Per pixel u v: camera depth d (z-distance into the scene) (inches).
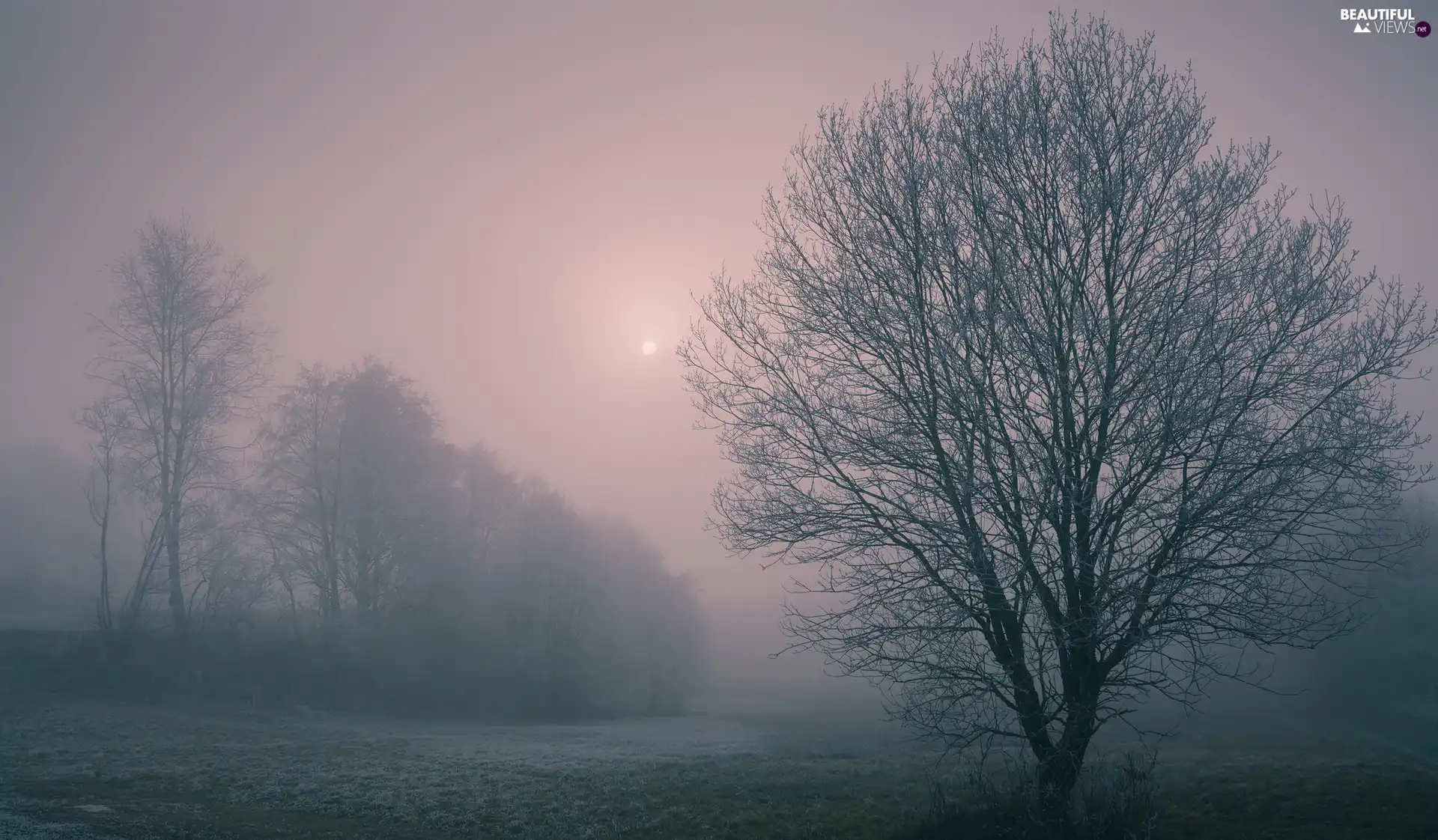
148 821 663.1
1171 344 480.7
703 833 610.5
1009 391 498.3
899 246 549.3
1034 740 512.4
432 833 634.2
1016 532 504.4
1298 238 491.2
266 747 1119.6
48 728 1159.6
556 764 979.3
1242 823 588.1
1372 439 462.3
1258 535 470.3
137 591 1606.8
